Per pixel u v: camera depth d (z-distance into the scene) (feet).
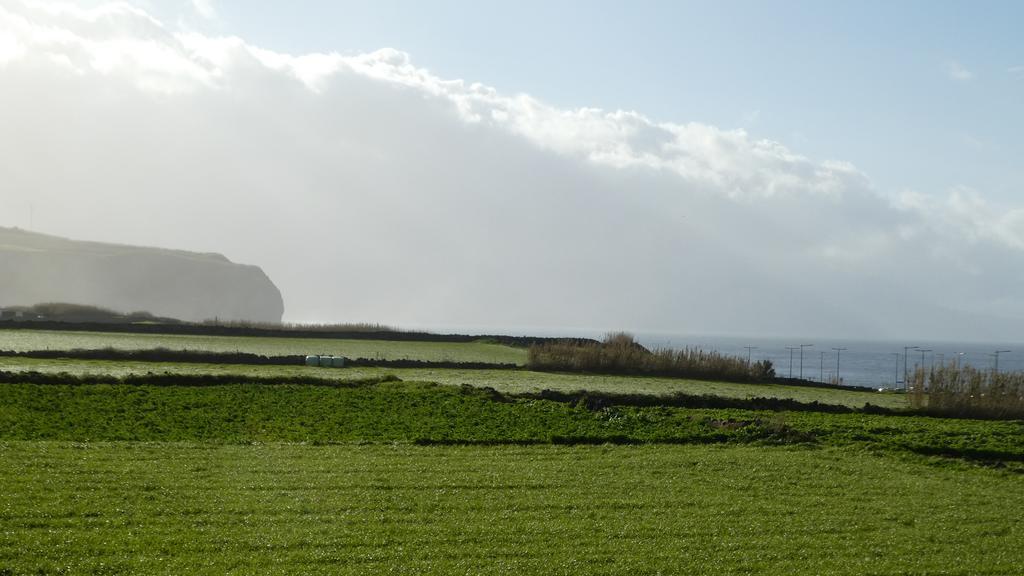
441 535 86.07
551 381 229.25
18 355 204.85
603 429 155.33
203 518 88.17
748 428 159.63
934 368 214.90
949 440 156.56
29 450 114.73
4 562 71.46
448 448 135.54
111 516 86.74
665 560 81.00
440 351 317.83
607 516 96.94
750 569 79.66
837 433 161.79
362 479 109.81
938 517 103.09
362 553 79.25
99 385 164.35
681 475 121.39
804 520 98.58
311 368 226.38
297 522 88.48
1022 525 101.45
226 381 179.83
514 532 88.58
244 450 125.90
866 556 85.15
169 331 313.53
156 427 138.62
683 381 253.85
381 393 179.42
